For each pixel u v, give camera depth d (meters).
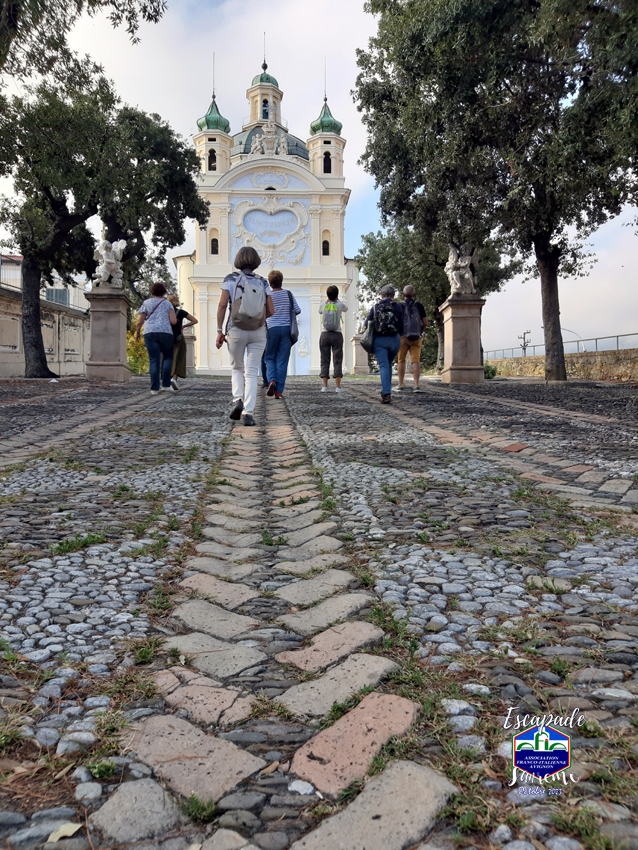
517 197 16.70
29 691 1.82
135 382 17.75
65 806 1.37
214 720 1.71
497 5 10.16
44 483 4.54
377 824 1.32
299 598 2.59
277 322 9.63
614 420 8.52
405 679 1.89
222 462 5.57
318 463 5.46
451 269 18.11
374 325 10.70
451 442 6.66
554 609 2.41
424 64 11.88
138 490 4.40
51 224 19.73
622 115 8.86
